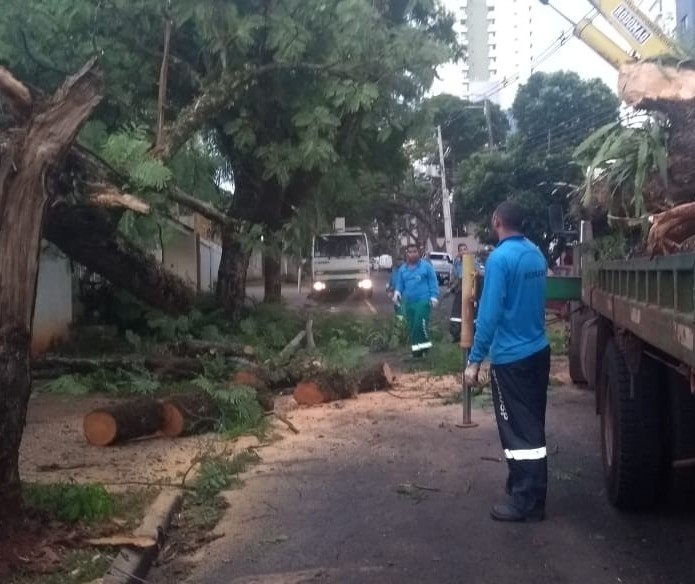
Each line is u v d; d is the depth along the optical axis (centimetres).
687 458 598
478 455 828
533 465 626
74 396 1127
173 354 1263
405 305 1549
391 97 1547
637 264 556
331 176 1684
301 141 1491
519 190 2753
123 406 880
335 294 3225
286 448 874
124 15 1395
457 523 630
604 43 771
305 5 1375
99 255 1422
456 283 1644
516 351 623
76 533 570
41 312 1444
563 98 2897
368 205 4028
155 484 718
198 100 1373
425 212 5494
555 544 580
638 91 590
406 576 531
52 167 538
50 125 538
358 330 1723
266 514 663
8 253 526
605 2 766
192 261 2761
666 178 593
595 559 552
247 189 1709
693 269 398
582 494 694
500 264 618
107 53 1426
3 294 526
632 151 622
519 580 520
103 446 865
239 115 1547
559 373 1342
